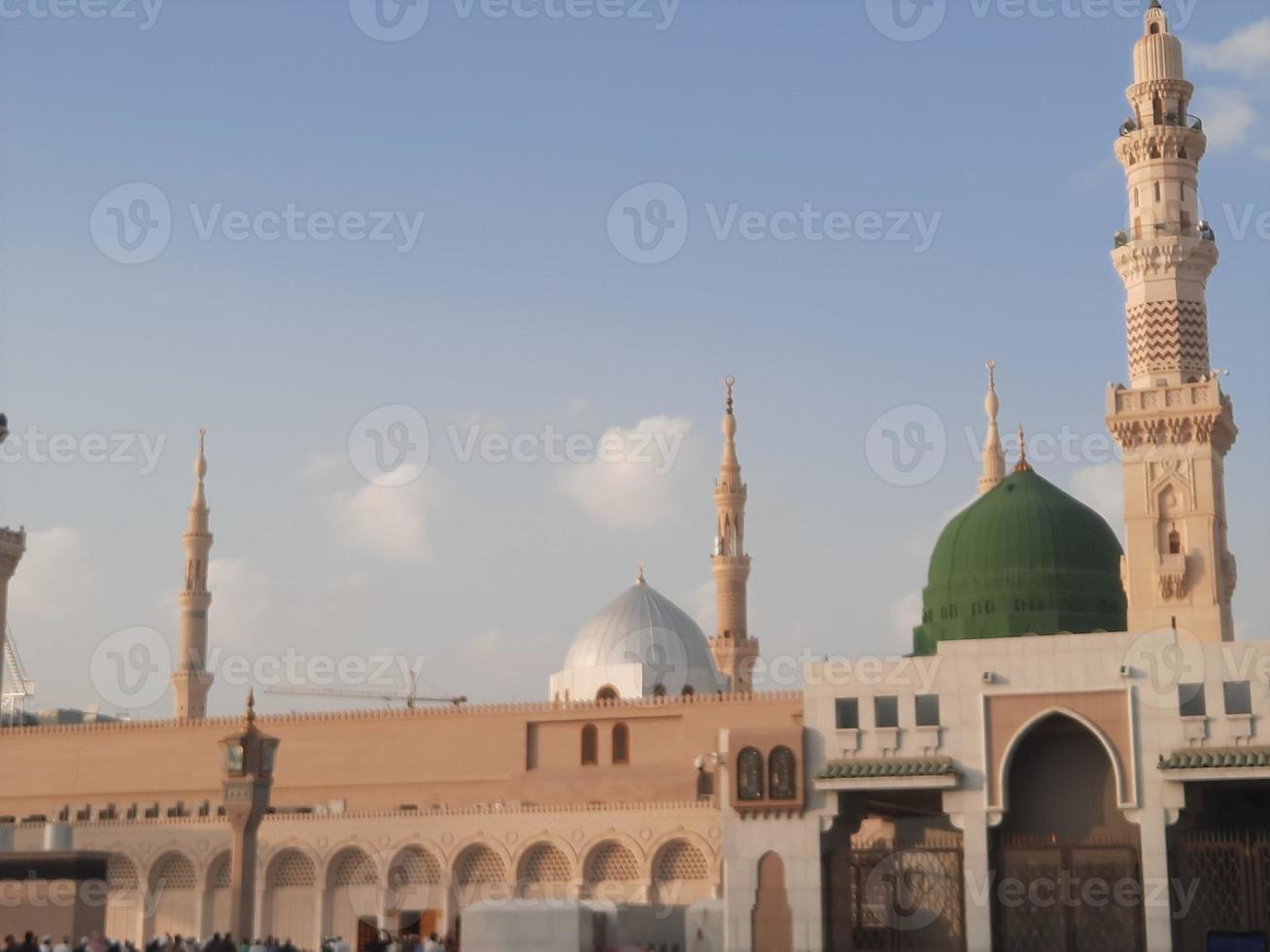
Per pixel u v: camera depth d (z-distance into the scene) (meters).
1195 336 85.81
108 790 116.00
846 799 70.12
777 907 68.94
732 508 123.62
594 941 71.38
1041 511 94.56
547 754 108.06
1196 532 82.88
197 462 130.75
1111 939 66.00
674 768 104.00
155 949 66.69
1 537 96.38
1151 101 88.94
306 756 112.88
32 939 59.97
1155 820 65.56
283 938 100.50
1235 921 65.19
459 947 85.62
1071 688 67.75
